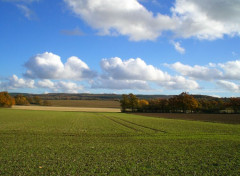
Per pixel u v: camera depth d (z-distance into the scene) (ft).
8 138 82.02
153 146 69.31
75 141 77.51
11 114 255.70
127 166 46.16
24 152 57.88
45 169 43.19
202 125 152.15
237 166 47.09
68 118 212.23
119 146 68.74
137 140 81.66
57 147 65.57
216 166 47.06
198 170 44.09
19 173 40.52
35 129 112.16
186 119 227.20
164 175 40.98
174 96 425.69
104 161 50.06
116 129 118.62
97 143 73.97
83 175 40.11
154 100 472.44
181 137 89.97
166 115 316.60
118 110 530.27
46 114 279.28
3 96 491.31
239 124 164.86
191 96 401.49
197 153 59.57
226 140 82.79
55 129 114.01
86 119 203.10
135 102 444.96
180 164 48.42
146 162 49.73
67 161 49.52
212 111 400.26
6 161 48.55
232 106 393.70
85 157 53.47
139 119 216.33
